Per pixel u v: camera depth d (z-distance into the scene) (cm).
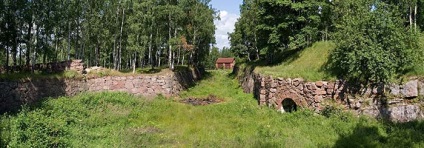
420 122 1462
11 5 2484
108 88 2723
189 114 2089
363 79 1716
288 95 2023
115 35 3772
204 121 1920
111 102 2316
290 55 2969
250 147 1362
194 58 5819
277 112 2014
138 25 3275
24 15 2536
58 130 1402
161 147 1423
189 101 2700
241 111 2112
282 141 1418
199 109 2228
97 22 3438
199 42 4897
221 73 5856
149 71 3456
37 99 2252
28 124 1366
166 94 2816
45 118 1571
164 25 3781
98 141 1472
